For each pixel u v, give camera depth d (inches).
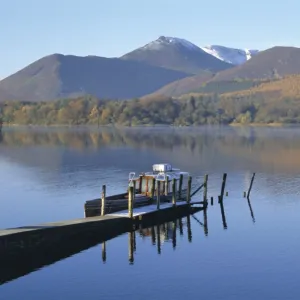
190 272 1654.8
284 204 2608.3
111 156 5211.6
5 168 4215.1
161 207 2281.0
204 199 2487.7
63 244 1903.3
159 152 5629.9
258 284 1557.6
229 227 2161.7
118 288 1547.7
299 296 1478.8
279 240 1967.3
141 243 1953.7
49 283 1595.7
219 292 1507.1
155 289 1535.4
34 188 3176.7
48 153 5570.9
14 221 2308.1
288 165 4311.0
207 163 4520.2
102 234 2033.7
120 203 2245.3
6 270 1718.8
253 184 3253.0
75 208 2566.4
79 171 3996.1
